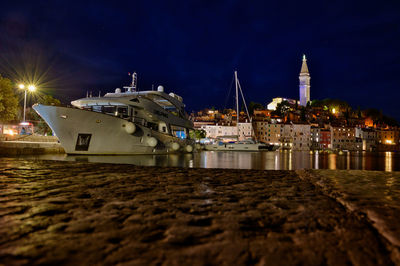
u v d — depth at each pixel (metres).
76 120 19.91
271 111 149.88
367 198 3.56
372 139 119.44
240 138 103.56
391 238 2.05
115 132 21.47
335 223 2.46
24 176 5.56
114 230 2.18
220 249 1.83
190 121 36.22
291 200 3.48
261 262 1.63
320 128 118.12
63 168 7.23
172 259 1.65
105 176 5.68
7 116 37.25
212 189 4.27
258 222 2.48
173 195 3.72
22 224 2.30
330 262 1.65
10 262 1.56
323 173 6.80
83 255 1.69
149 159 21.39
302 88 197.88
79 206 2.97
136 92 27.30
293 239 2.04
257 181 5.30
